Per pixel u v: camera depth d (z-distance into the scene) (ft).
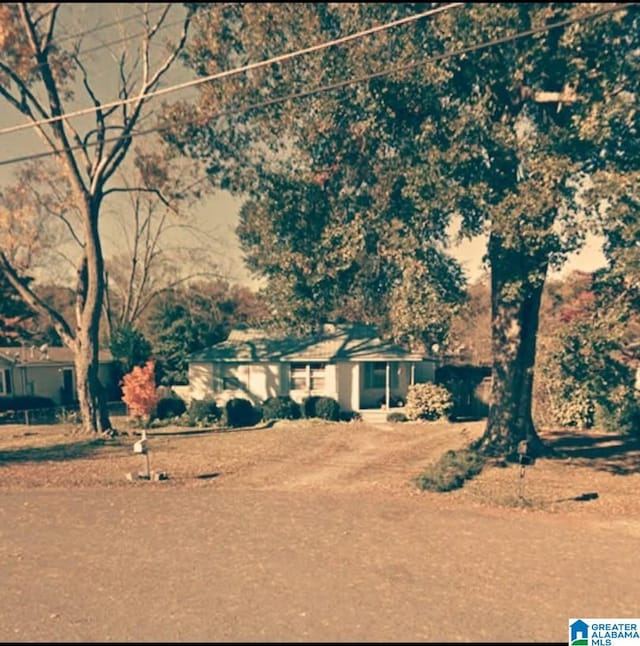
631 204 42.75
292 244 55.57
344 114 49.32
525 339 62.28
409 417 100.27
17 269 97.60
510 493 47.32
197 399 111.75
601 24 36.99
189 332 139.23
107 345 160.76
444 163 44.83
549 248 47.44
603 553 33.19
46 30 59.11
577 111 43.57
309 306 59.36
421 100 47.21
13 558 31.96
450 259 53.88
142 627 23.65
